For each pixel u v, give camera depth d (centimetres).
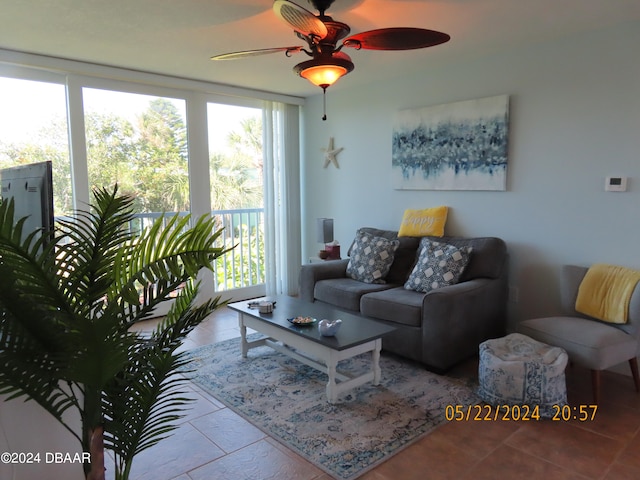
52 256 116
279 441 218
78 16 253
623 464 197
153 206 416
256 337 367
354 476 191
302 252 532
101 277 129
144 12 246
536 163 323
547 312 326
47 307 115
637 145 276
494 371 246
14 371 116
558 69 306
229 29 275
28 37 289
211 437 222
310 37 221
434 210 382
